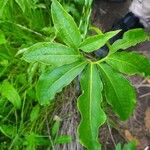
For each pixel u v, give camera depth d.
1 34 0.47
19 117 0.52
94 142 0.31
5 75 0.52
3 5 0.48
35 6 0.56
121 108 0.32
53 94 0.32
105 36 0.33
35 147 0.49
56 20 0.33
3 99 0.49
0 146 0.50
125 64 0.33
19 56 0.52
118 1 0.67
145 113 0.57
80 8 0.59
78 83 0.53
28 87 0.50
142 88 0.59
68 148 0.51
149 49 0.62
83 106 0.32
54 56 0.32
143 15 0.60
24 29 0.54
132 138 0.55
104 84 0.33
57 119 0.52
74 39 0.33
